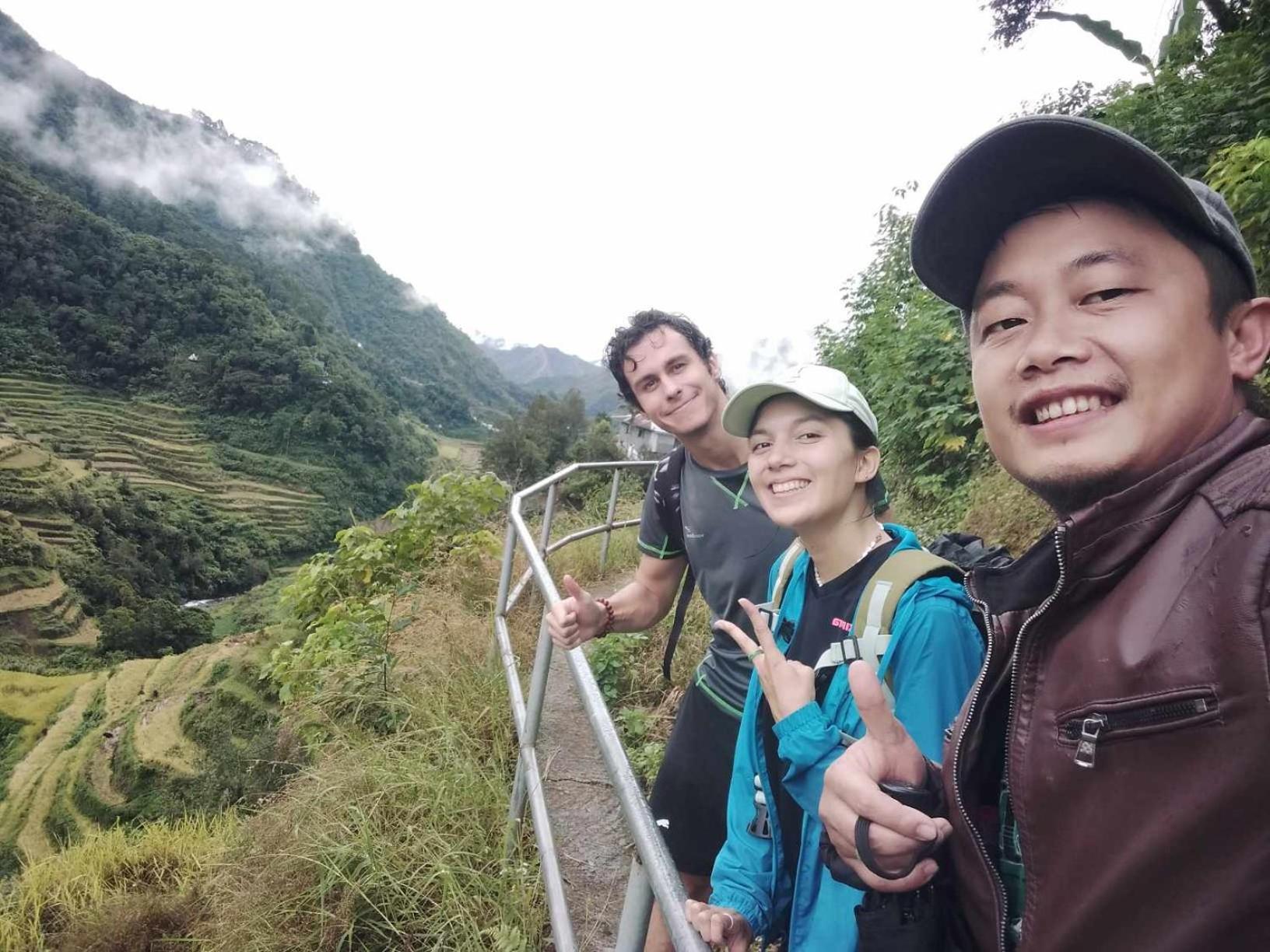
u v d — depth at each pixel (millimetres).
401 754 2605
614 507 5551
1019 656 646
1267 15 4664
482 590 4691
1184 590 504
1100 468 611
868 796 736
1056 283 651
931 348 5129
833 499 1179
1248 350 646
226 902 2395
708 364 1815
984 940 741
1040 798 584
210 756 7637
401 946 1964
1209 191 679
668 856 904
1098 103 7754
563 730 3041
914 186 7402
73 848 4480
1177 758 479
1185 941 461
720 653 1715
